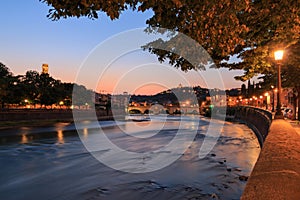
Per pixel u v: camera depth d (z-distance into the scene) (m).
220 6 4.30
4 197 12.93
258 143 29.25
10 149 29.03
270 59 14.58
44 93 77.88
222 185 13.77
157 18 4.77
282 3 5.74
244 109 68.44
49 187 14.43
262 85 29.80
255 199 2.34
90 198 12.50
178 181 14.77
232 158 21.42
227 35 4.84
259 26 7.46
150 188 13.63
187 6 4.39
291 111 37.62
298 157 4.26
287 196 2.41
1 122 58.09
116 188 13.86
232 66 14.70
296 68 16.89
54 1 3.90
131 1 4.18
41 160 22.61
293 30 6.66
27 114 66.88
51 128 55.41
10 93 63.91
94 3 3.79
